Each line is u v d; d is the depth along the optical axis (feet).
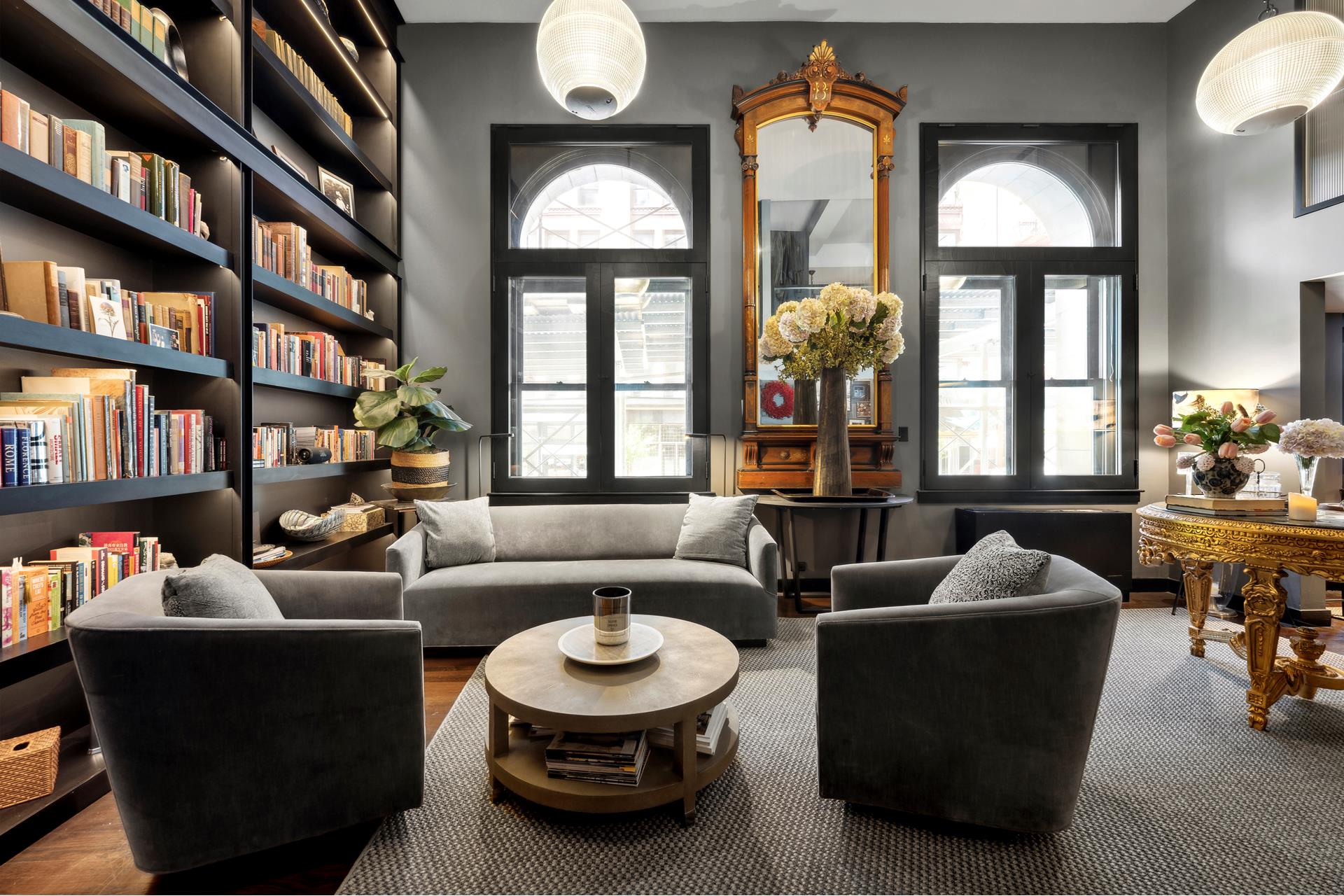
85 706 6.60
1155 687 7.89
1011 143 13.26
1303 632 7.20
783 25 12.99
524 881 4.40
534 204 13.30
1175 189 12.94
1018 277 13.05
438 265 12.87
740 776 5.76
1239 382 11.62
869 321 10.69
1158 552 7.78
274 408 10.03
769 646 9.48
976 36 13.12
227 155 7.80
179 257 7.66
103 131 6.12
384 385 12.14
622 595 5.75
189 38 7.95
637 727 4.60
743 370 12.85
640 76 8.40
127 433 6.26
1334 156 10.14
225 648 4.31
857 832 4.92
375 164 12.57
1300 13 8.54
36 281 5.48
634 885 4.36
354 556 12.39
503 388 12.85
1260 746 6.39
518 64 12.89
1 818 4.82
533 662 5.56
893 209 13.04
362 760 4.69
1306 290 10.66
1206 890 4.30
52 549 6.38
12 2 4.95
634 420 13.03
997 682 4.63
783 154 12.80
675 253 12.85
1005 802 4.68
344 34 12.00
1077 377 13.33
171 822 4.26
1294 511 6.81
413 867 4.53
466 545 9.95
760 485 12.54
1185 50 12.67
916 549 13.03
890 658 4.86
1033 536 11.98
